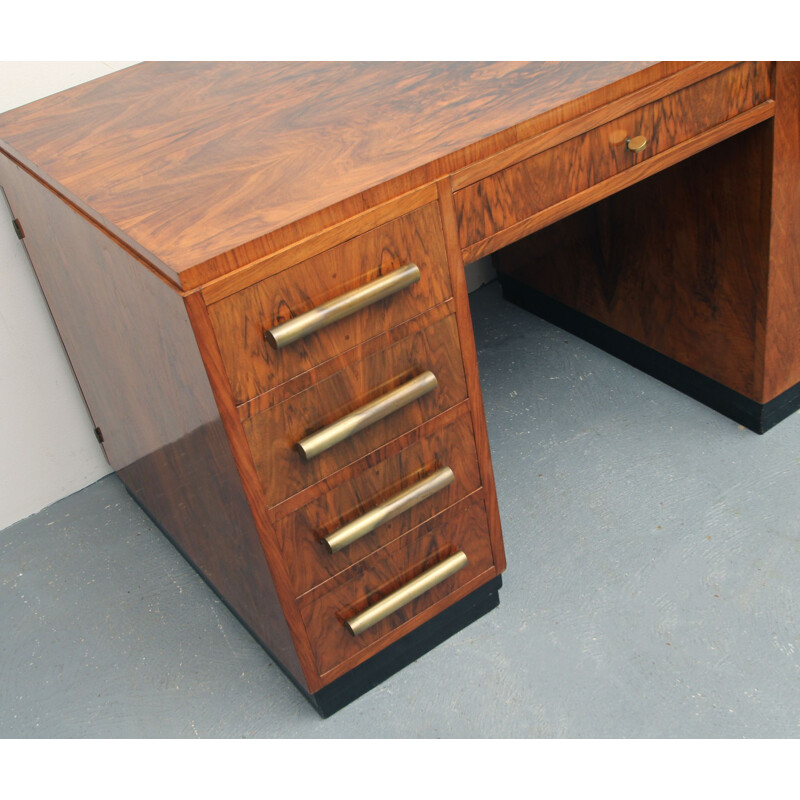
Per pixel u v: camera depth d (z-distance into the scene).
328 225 1.11
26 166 1.43
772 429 1.77
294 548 1.26
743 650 1.41
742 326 1.67
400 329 1.21
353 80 1.45
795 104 1.44
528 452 1.81
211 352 1.08
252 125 1.37
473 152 1.18
